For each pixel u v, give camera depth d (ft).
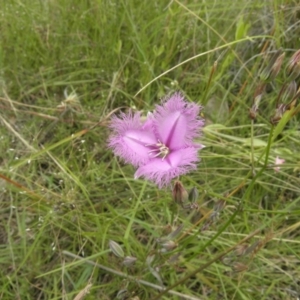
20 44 0.64
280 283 0.49
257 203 0.54
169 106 0.37
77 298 0.37
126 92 0.61
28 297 0.46
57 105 0.60
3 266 0.49
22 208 0.52
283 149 0.53
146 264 0.45
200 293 0.48
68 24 0.66
